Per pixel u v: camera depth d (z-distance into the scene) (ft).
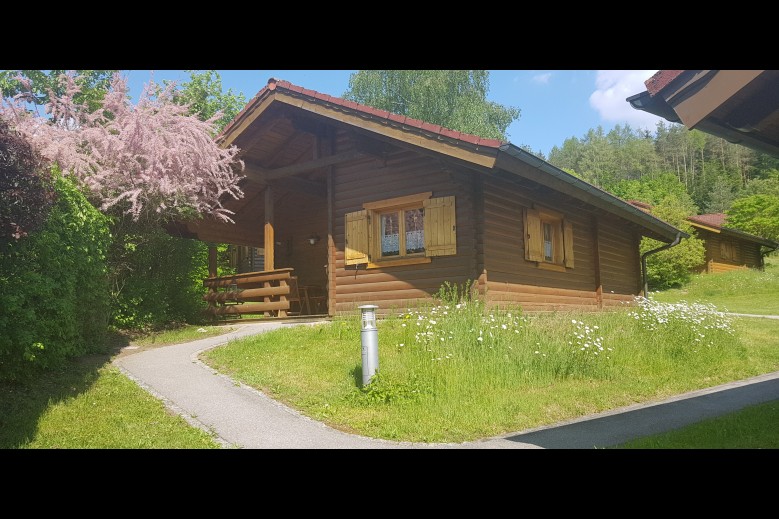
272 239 44.47
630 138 390.01
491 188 36.22
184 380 24.66
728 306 75.41
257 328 38.11
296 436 18.52
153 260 41.11
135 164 36.11
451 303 32.96
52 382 23.15
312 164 42.11
